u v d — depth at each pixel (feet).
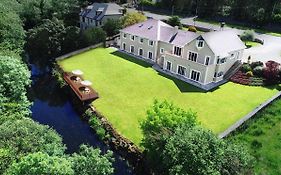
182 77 189.37
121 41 236.22
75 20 305.73
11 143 79.00
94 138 132.26
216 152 86.38
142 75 191.31
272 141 123.65
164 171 99.76
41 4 284.20
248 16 312.09
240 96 164.96
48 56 228.22
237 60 196.03
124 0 388.16
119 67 203.72
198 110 150.20
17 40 188.55
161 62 206.69
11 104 107.45
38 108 158.51
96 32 242.58
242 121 132.67
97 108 151.94
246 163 88.12
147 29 219.61
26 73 123.24
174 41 196.44
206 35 178.70
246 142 123.13
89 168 77.15
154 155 103.35
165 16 332.60
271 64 181.88
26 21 270.67
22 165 67.82
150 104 156.46
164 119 101.86
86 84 168.86
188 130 92.79
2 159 74.59
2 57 122.11
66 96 173.58
